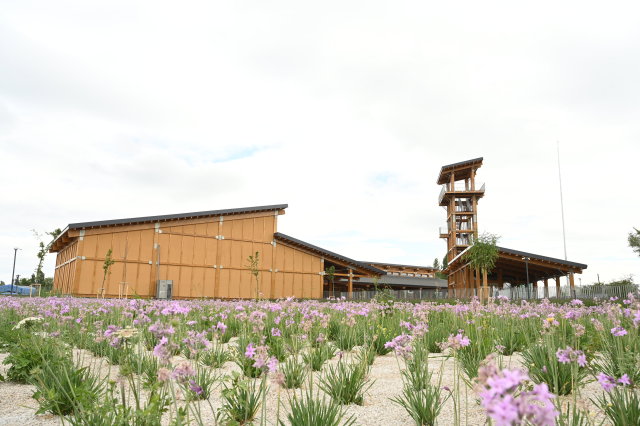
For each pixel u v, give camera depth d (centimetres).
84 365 542
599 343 505
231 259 3747
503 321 772
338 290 5219
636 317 336
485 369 130
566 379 390
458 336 326
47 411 377
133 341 459
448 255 5812
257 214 3956
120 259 3259
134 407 357
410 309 1023
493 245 2853
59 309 903
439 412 347
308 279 4084
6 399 420
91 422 288
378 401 406
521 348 573
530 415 108
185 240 3572
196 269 3569
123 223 3294
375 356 636
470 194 5559
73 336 667
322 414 316
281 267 3978
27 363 473
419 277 6625
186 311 351
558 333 503
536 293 2856
